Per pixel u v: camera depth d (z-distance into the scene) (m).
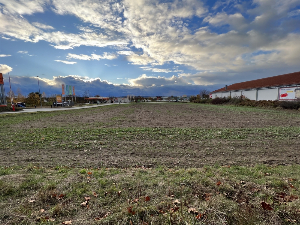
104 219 2.44
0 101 27.61
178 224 2.37
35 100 42.72
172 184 3.41
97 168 4.45
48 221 2.43
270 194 3.10
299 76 27.70
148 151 5.85
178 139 7.46
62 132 8.89
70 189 3.22
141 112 21.91
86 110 26.23
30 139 7.41
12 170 4.16
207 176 3.79
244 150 5.93
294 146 6.40
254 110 22.75
